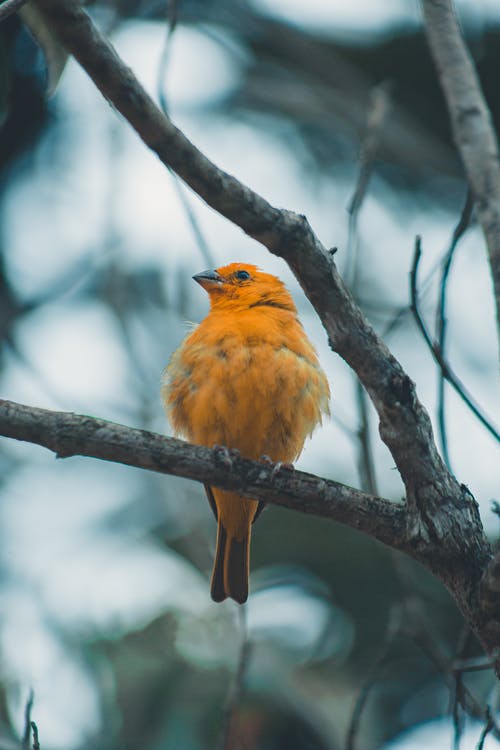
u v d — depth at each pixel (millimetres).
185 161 6359
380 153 16938
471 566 7234
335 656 13031
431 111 17484
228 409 9891
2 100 10656
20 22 13922
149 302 15531
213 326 10305
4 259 16297
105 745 10859
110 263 14250
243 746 9484
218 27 17281
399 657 13125
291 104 16562
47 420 7434
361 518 7504
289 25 16969
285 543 13922
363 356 7215
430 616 13352
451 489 7367
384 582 13609
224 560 10812
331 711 11328
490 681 11117
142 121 6117
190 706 11055
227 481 7605
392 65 17297
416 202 17453
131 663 11266
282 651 12406
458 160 17344
